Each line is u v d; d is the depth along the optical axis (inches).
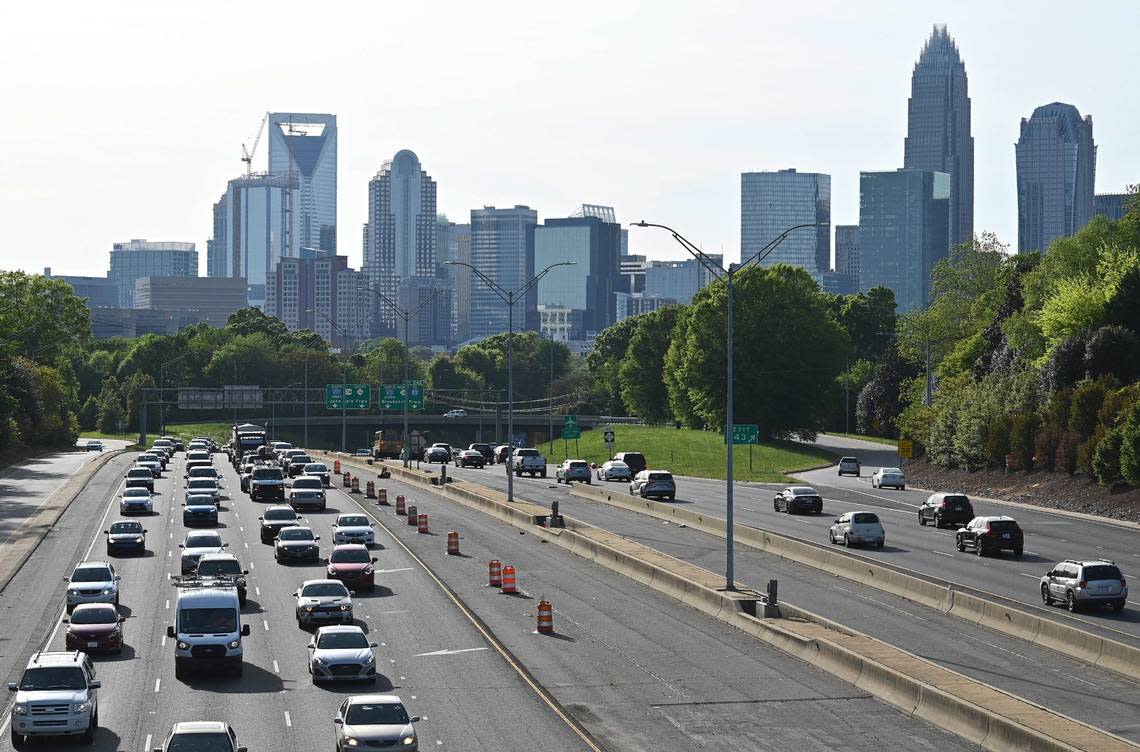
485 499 3912.4
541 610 2064.5
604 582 2591.0
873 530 2984.7
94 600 2224.4
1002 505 3949.3
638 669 1797.5
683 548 3016.7
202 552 2623.0
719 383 6648.6
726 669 1797.5
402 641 1991.9
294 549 2797.7
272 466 4325.8
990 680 1675.7
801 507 3754.9
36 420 6747.1
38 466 5551.2
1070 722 1389.0
